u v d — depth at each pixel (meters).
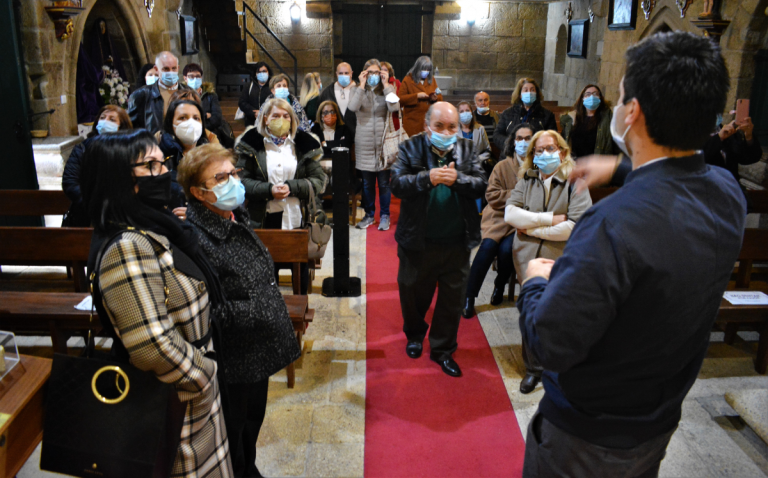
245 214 2.06
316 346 3.50
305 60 12.68
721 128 4.07
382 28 12.67
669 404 1.29
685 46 1.05
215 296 1.69
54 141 6.11
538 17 12.50
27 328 2.75
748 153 4.07
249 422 2.20
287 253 3.23
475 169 3.01
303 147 3.47
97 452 1.43
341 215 4.04
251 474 2.27
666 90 1.04
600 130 4.71
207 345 1.62
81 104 7.88
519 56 12.75
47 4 6.12
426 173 2.86
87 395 1.43
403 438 2.71
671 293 1.11
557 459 1.38
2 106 5.14
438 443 2.68
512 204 3.33
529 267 1.41
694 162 1.12
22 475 2.36
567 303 1.13
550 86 12.02
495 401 3.00
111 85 8.04
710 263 1.13
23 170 5.34
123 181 1.42
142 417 1.41
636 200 1.11
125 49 8.41
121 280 1.37
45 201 4.13
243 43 11.13
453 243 3.07
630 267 1.10
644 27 7.34
